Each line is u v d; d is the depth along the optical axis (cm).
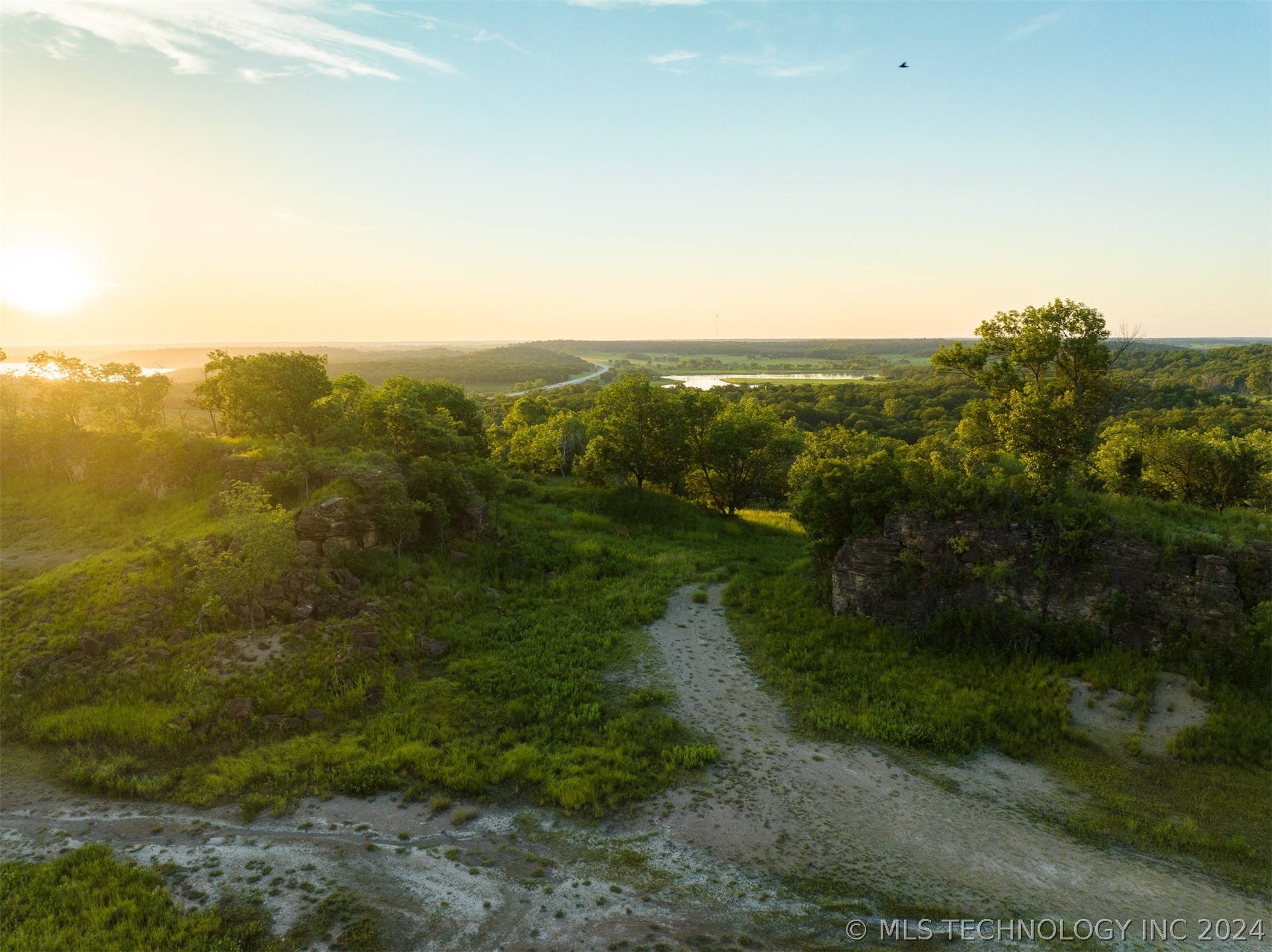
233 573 2362
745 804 1753
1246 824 1684
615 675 2466
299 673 2189
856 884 1483
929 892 1460
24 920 1326
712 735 2092
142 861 1498
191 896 1398
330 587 2608
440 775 1808
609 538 4269
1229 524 2484
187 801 1711
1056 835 1658
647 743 2020
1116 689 2236
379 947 1278
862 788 1834
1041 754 1991
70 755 1870
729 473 5675
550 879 1478
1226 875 1523
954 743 2031
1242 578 2233
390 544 3081
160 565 2612
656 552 4112
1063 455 2717
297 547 2614
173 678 2139
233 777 1788
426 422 3953
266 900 1392
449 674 2378
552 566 3572
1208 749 1933
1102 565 2438
